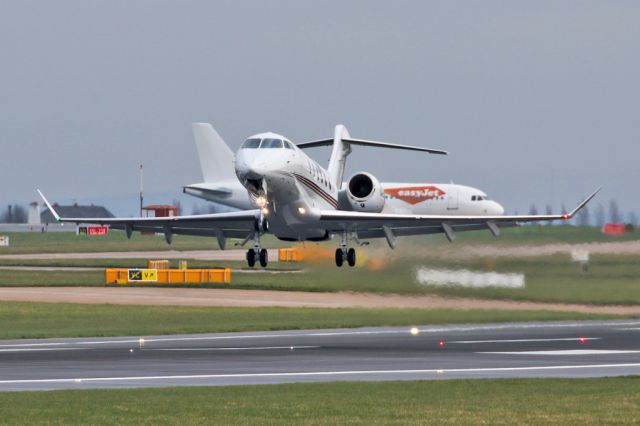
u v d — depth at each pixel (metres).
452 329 140.88
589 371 91.81
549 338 126.94
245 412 66.25
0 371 92.38
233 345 119.19
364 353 109.00
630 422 62.34
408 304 172.88
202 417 64.44
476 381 82.44
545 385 79.75
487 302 173.75
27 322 156.38
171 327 147.00
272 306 180.12
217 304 185.88
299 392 75.81
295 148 176.00
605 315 160.25
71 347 117.50
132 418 64.06
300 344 120.19
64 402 70.56
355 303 177.62
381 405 69.12
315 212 180.88
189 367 95.62
